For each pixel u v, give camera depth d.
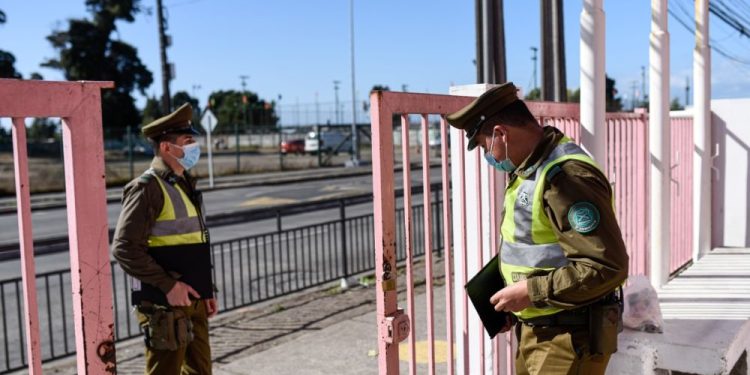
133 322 6.54
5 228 15.80
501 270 2.45
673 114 5.74
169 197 3.26
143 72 53.66
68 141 1.75
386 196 2.44
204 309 3.62
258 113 67.50
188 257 3.32
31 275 1.72
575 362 2.31
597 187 2.07
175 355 3.26
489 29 5.62
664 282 4.68
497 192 3.23
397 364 2.52
